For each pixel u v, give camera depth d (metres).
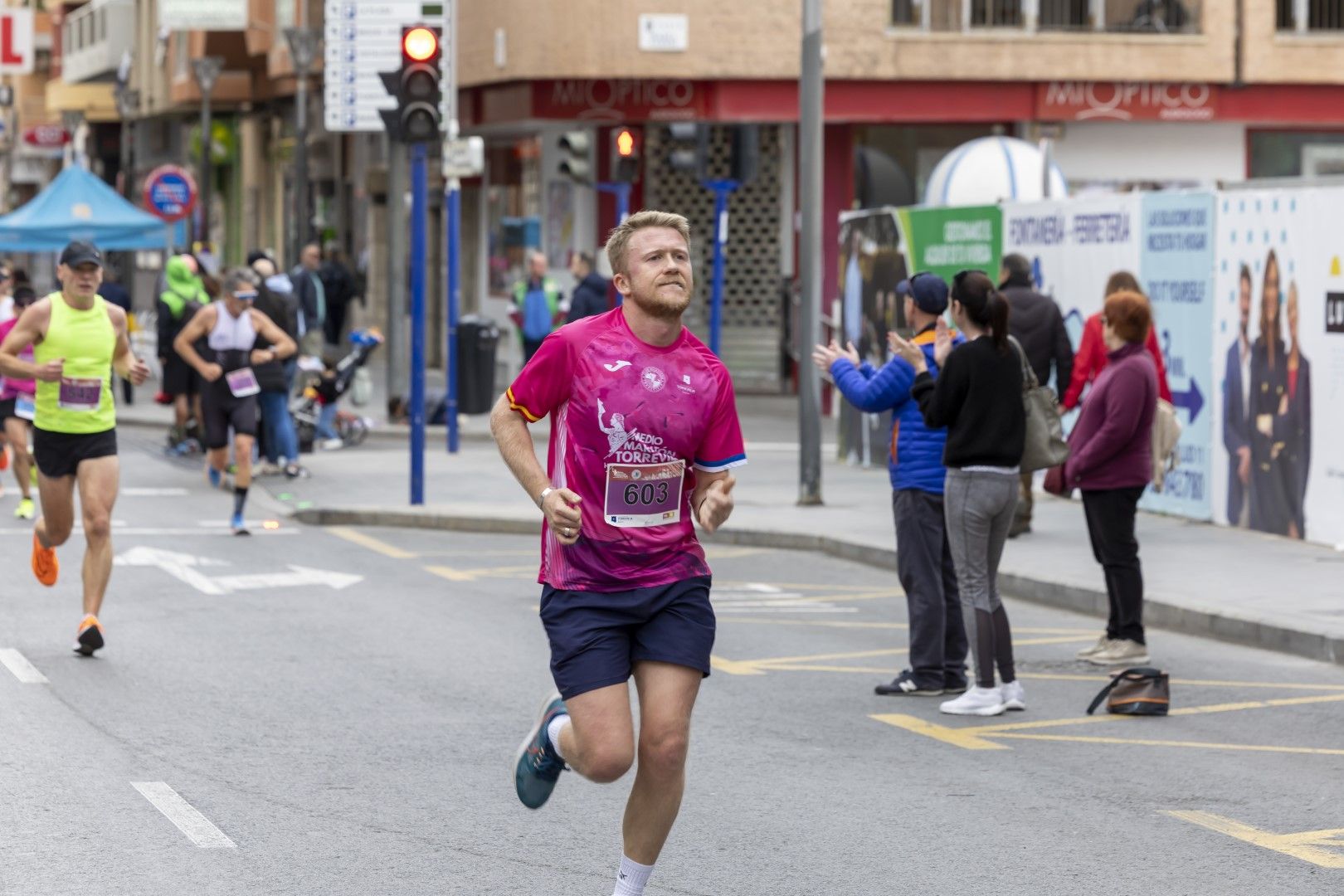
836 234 52.03
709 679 17.30
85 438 18.00
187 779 13.25
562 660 9.65
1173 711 16.06
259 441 34.81
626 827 9.79
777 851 11.61
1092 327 24.38
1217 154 52.44
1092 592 21.27
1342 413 24.20
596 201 52.91
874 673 17.67
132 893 10.61
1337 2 50.88
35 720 15.09
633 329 9.71
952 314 15.80
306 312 41.69
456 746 14.38
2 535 26.94
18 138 116.88
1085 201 29.53
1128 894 10.78
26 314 17.81
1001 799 12.94
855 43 49.22
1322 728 15.41
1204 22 50.34
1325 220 24.39
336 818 12.27
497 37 50.69
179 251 56.06
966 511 15.62
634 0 48.78
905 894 10.74
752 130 37.44
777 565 25.20
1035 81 50.25
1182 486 27.73
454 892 10.70
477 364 41.12
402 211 43.09
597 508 9.64
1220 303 26.69
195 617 20.34
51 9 108.00
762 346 52.78
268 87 74.56
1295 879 11.06
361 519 29.38
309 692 16.42
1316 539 24.78
